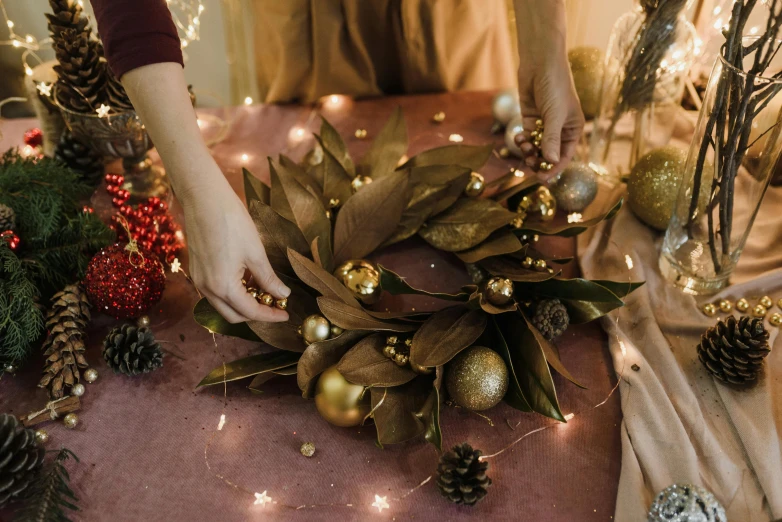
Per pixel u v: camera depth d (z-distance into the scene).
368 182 0.88
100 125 0.88
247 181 0.83
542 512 0.68
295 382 0.78
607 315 0.82
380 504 0.67
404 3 1.15
